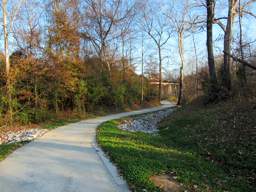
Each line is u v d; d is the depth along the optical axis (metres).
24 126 21.58
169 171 8.62
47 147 12.12
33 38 25.62
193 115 21.02
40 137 15.05
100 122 23.83
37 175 8.14
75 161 9.67
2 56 23.17
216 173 9.11
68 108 30.78
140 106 48.66
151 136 16.31
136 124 25.28
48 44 26.92
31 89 24.67
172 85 84.25
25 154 10.82
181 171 8.66
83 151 11.23
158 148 12.23
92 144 12.73
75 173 8.31
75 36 29.16
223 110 18.16
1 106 21.61
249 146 11.02
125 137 14.88
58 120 25.55
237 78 21.88
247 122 13.73
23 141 13.70
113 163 9.39
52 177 7.95
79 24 34.16
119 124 24.17
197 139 14.12
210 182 8.09
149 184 7.21
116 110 39.00
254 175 9.02
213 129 14.82
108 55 42.38
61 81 27.73
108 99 38.41
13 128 20.58
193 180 7.94
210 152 11.73
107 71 39.94
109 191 6.89
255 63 21.05
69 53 29.02
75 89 30.19
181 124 19.48
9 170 8.66
